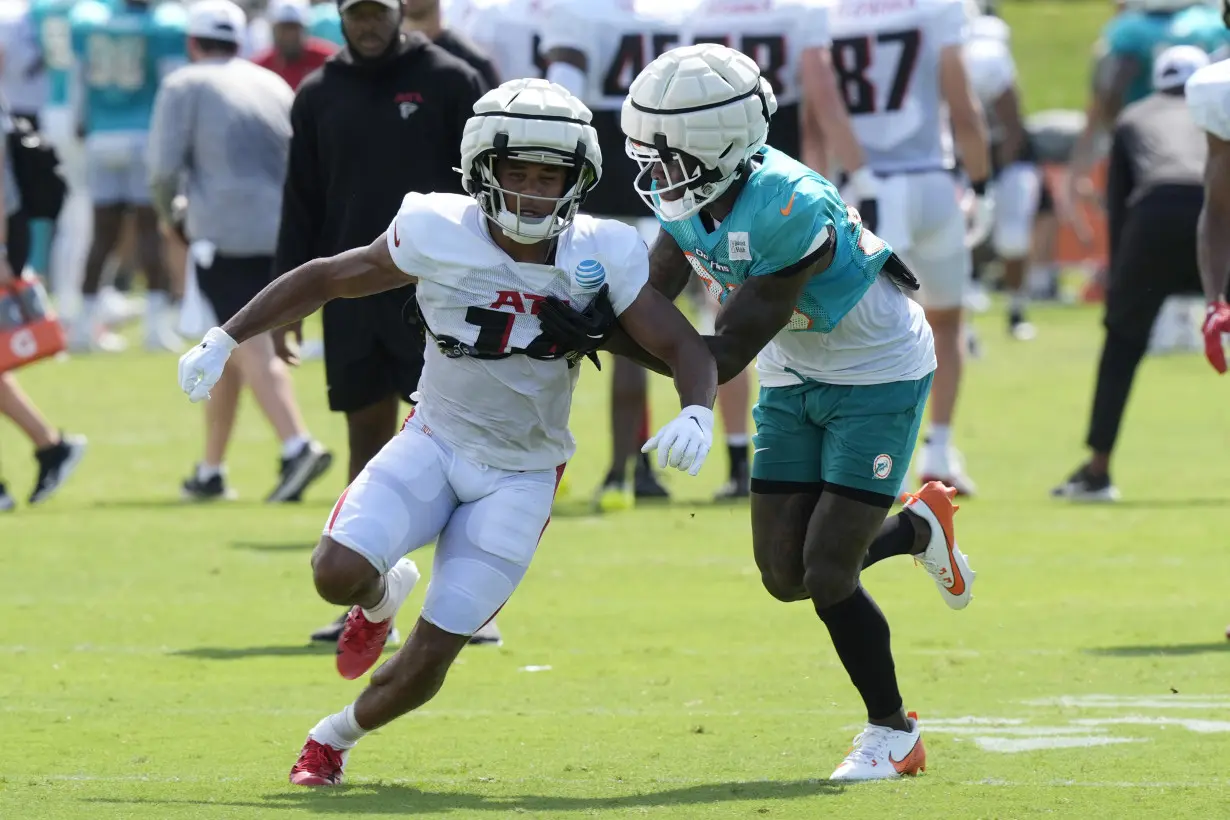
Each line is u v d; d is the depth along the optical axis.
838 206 18.69
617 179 37.16
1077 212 69.19
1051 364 63.47
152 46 61.44
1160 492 40.00
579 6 36.72
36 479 41.97
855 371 19.19
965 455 45.62
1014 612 28.06
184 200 38.09
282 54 45.78
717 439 48.94
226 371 39.47
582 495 40.59
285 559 32.72
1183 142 37.56
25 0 66.19
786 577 19.89
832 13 38.12
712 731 21.05
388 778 18.73
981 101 65.62
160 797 17.59
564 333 17.75
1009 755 19.62
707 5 37.19
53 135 65.62
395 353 25.62
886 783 18.36
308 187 26.09
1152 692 22.86
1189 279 37.88
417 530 18.17
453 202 18.06
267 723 21.33
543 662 24.97
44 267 76.06
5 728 21.00
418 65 25.69
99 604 28.81
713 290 19.52
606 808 17.19
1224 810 17.03
